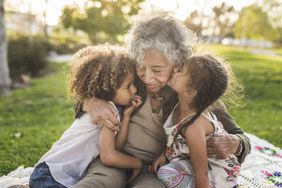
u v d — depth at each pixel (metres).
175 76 2.18
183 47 2.15
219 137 2.30
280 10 27.94
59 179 2.34
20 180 2.96
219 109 2.55
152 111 2.43
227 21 24.64
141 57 2.16
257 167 3.40
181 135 2.27
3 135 4.93
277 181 3.10
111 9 18.39
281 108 6.66
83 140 2.35
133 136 2.46
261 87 8.15
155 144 2.50
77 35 25.80
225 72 2.20
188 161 2.36
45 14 20.97
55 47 19.28
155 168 2.42
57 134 4.95
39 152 4.17
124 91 2.31
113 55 2.35
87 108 2.36
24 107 7.22
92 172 2.24
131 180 2.39
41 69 12.49
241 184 3.01
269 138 4.75
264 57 14.67
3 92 8.68
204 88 2.14
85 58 2.39
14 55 11.73
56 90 9.09
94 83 2.30
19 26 22.58
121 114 2.40
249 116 5.97
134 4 14.84
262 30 28.39
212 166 2.37
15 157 3.97
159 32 2.13
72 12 20.02
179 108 2.32
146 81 2.22
